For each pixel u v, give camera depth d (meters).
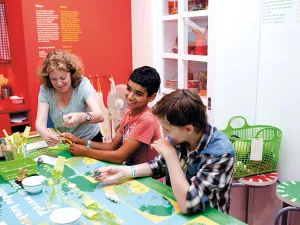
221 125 2.57
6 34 2.98
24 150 1.68
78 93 2.00
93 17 3.06
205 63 2.70
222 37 2.44
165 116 1.19
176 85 3.01
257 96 2.29
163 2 3.00
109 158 1.68
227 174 1.22
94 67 3.16
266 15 2.14
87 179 1.45
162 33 3.06
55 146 1.89
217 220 1.12
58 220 1.07
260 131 2.12
